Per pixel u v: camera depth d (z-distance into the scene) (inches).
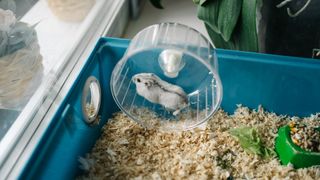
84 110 14.5
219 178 14.4
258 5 16.8
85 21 18.1
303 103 16.8
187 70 14.6
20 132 12.3
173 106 15.2
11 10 15.8
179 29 13.5
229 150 15.7
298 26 16.6
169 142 16.1
